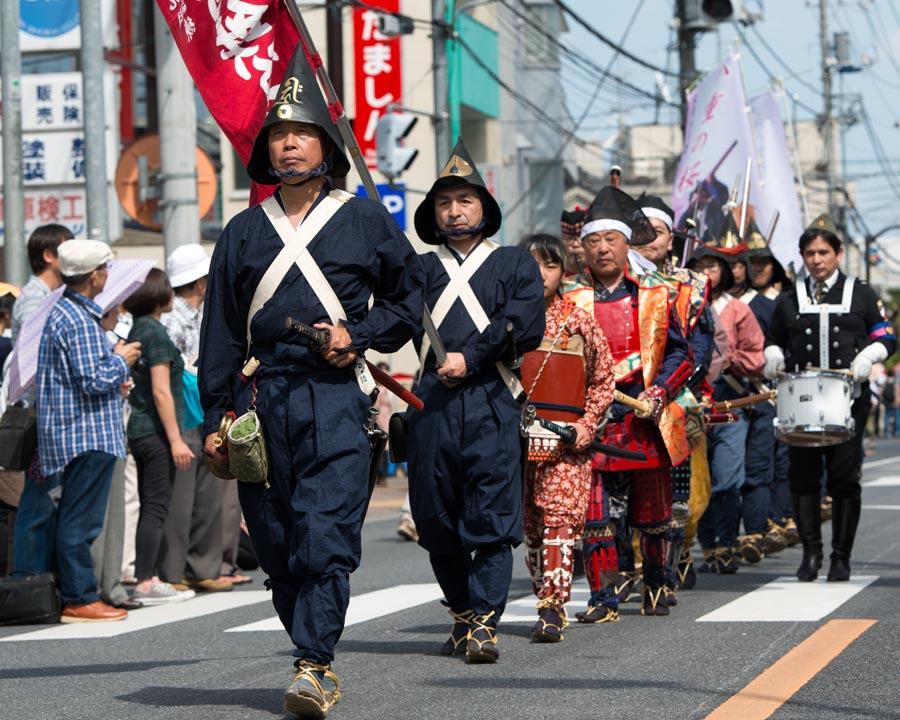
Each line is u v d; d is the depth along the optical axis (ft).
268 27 41.01
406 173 180.45
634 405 45.03
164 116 86.48
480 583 38.73
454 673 37.40
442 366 37.91
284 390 31.99
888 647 38.99
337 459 31.96
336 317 32.22
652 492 46.52
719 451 59.52
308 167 32.42
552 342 42.39
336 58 179.83
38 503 51.37
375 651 41.70
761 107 94.38
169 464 56.44
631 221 47.01
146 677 38.86
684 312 47.75
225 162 182.09
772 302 69.00
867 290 55.72
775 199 93.30
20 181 91.71
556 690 34.55
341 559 31.91
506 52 218.38
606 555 45.91
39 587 49.78
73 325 49.24
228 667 40.09
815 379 52.80
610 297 46.83
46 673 40.19
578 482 42.83
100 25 87.04
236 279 32.71
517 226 221.46
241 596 57.36
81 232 110.22
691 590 53.72
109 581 53.42
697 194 86.74
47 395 49.49
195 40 41.34
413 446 39.19
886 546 65.51
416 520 39.52
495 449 38.52
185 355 58.95
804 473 55.36
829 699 32.68
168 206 86.53
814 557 55.57
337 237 32.40
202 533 59.67
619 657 38.93
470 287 39.24
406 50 180.24
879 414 239.91
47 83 110.32
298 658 32.07
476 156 209.67
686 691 33.88
